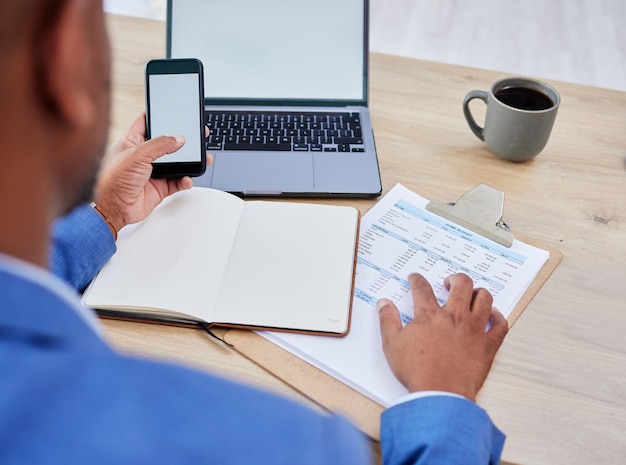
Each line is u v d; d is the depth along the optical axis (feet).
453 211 3.08
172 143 2.86
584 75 8.70
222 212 2.97
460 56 9.08
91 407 0.91
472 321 2.44
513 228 3.07
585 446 2.22
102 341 1.13
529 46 9.29
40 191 1.03
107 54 1.07
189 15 3.73
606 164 3.47
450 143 3.61
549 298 2.73
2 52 0.89
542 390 2.38
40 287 1.01
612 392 2.38
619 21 9.86
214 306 2.60
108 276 2.68
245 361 2.48
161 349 2.52
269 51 3.72
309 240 2.86
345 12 3.71
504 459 2.18
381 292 2.70
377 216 3.08
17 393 0.87
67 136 1.03
